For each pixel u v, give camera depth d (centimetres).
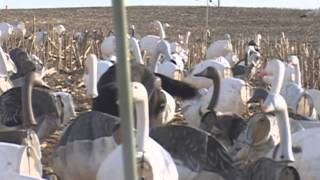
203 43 2981
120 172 699
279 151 783
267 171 767
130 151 264
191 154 809
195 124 1208
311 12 6681
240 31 5772
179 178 802
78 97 1806
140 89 700
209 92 1225
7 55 1599
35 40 2977
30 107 952
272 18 6919
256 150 888
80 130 850
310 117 1220
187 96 1205
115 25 257
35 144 809
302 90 1278
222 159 805
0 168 705
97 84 1097
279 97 781
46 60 2805
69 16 7062
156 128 832
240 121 980
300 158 827
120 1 256
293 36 5134
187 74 1888
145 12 7506
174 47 2436
